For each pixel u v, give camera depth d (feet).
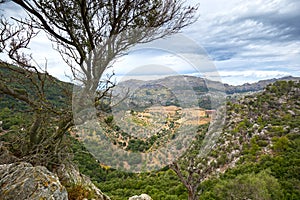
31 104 11.27
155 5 8.64
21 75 11.13
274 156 74.74
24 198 7.28
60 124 11.63
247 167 71.72
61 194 7.91
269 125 82.89
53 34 10.09
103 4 8.90
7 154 11.27
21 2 9.30
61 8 9.61
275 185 65.82
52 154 11.61
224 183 65.62
